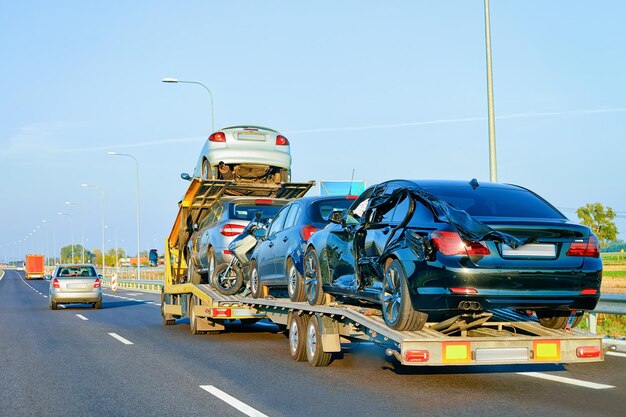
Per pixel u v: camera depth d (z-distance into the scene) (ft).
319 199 37.24
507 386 27.27
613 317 53.52
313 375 31.22
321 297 33.40
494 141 56.54
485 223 24.21
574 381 28.07
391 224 27.50
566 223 25.07
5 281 300.61
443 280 24.09
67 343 46.80
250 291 46.60
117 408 25.27
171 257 63.57
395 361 34.94
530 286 24.08
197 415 23.76
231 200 49.14
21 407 25.75
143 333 53.83
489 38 56.80
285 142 58.90
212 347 43.39
